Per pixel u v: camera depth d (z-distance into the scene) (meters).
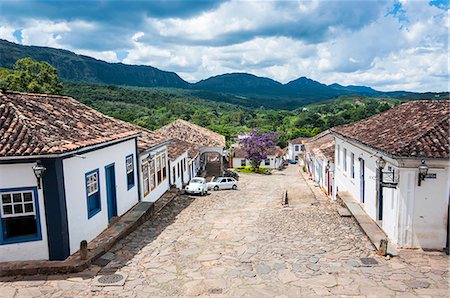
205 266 9.06
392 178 10.15
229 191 26.39
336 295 7.38
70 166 9.55
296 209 15.88
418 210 9.65
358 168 14.93
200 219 14.33
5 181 8.66
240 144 56.62
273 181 36.56
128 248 10.51
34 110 10.86
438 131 10.04
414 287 7.64
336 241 10.78
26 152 8.41
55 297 7.45
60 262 8.88
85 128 11.70
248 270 8.76
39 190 8.84
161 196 19.30
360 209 13.88
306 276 8.33
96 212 11.11
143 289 7.82
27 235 9.12
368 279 8.08
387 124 13.53
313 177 35.09
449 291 7.46
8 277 8.41
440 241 9.69
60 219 8.98
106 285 7.99
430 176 9.47
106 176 12.12
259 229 12.49
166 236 11.76
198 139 39.62
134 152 14.91
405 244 9.81
